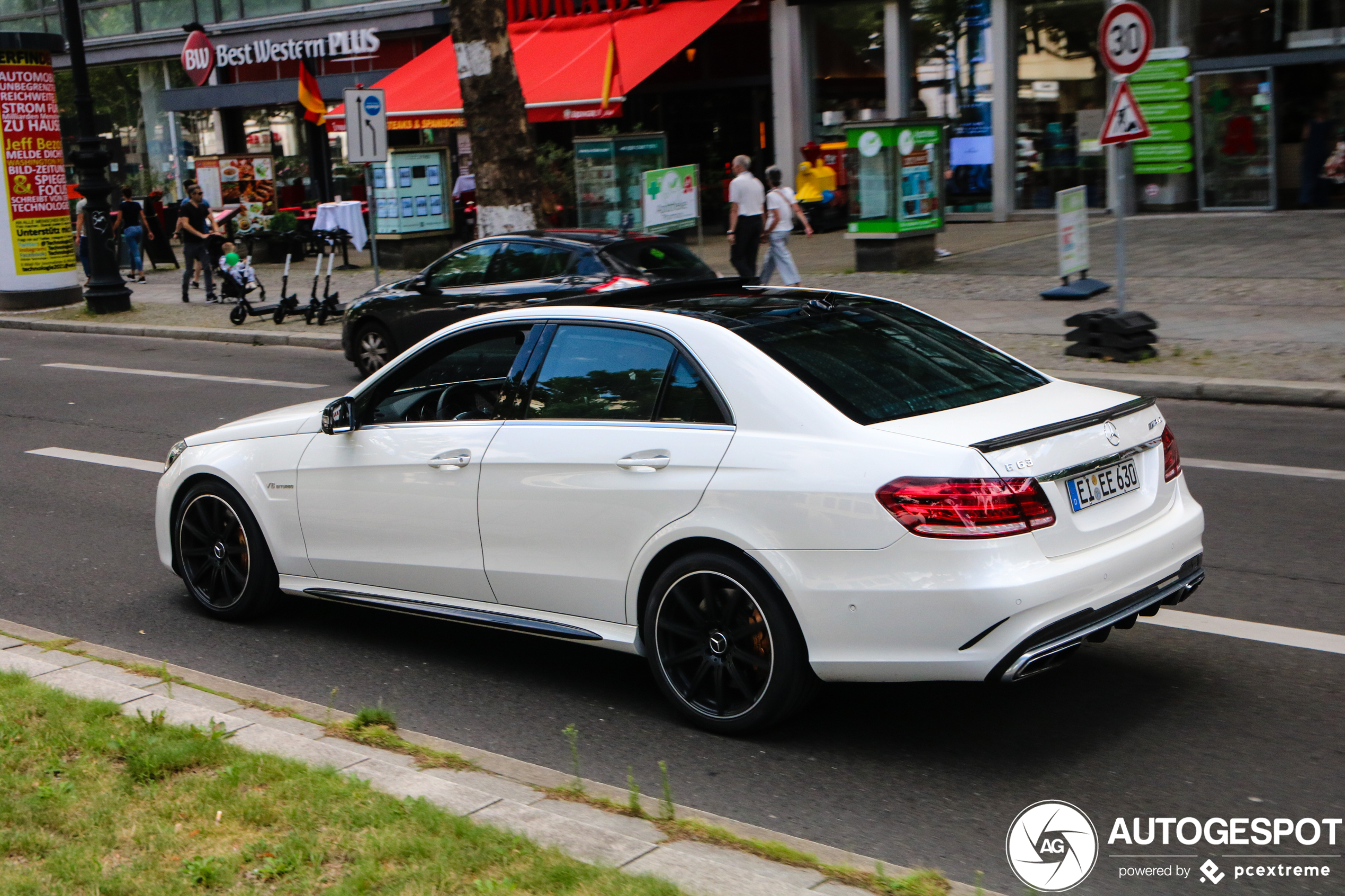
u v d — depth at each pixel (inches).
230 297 849.5
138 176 1469.0
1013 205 1003.9
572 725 200.1
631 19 1051.9
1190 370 457.1
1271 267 654.5
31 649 228.4
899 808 167.0
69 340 772.0
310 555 239.8
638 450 192.5
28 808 156.0
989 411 183.8
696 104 1109.7
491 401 222.1
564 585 203.2
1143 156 927.7
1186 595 196.2
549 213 895.1
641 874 134.5
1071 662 215.9
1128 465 187.8
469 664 229.9
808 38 1050.1
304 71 1139.3
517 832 145.9
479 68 661.3
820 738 189.9
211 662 233.9
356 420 233.9
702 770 181.2
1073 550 173.8
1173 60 898.1
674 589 190.1
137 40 1406.3
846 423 178.2
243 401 520.4
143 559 304.5
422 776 163.9
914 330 208.8
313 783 160.2
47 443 450.6
